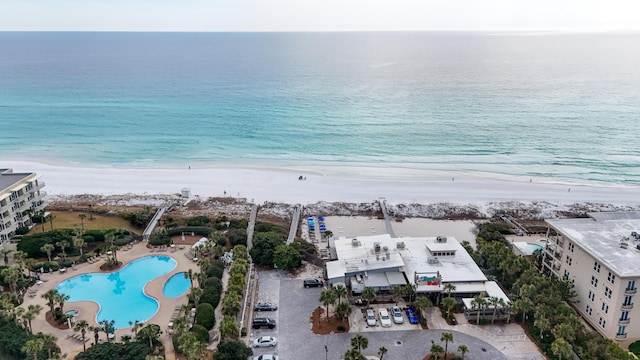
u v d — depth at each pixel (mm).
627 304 59125
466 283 70875
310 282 74812
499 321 65438
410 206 113000
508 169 144000
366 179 133375
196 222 96125
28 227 91625
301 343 60875
